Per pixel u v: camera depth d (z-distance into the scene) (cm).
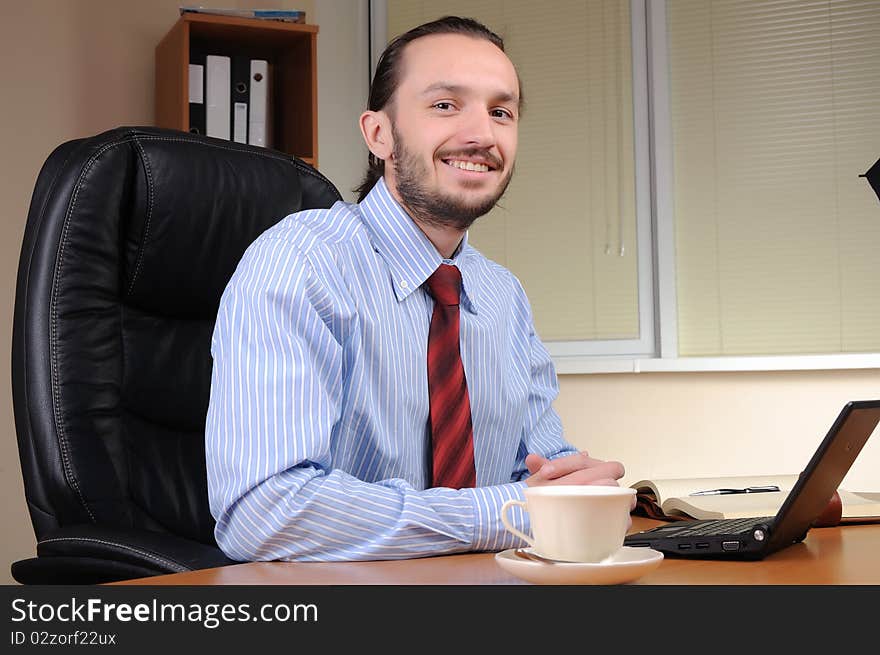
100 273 142
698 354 296
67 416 136
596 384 290
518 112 129
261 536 100
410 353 125
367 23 314
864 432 96
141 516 140
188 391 151
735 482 148
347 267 122
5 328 275
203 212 150
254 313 114
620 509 76
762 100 296
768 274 293
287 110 287
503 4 307
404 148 125
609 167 302
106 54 292
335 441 121
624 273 300
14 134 280
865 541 105
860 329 289
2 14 281
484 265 150
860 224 290
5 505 271
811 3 295
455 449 121
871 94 292
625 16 303
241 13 269
